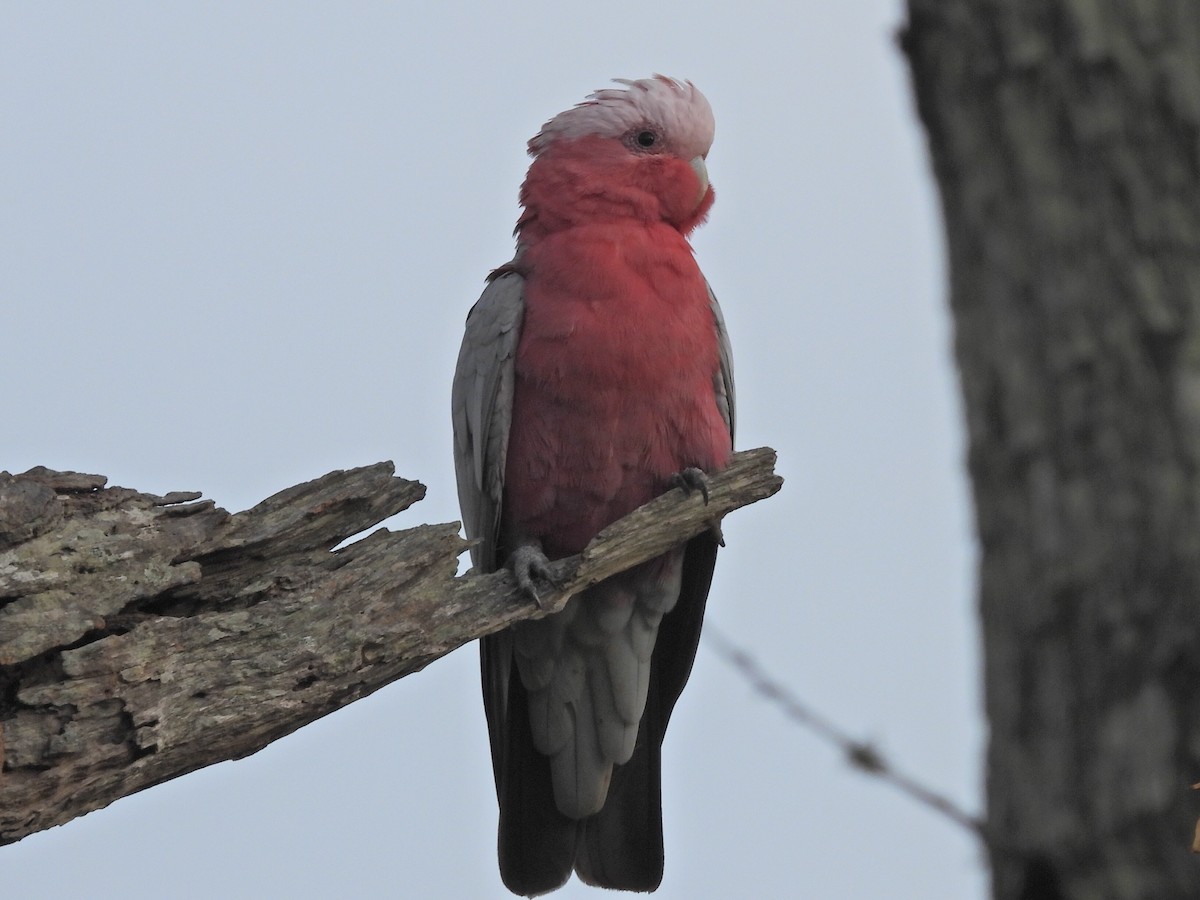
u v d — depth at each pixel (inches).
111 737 241.3
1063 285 218.8
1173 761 201.5
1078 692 210.2
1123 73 220.1
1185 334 210.7
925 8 237.8
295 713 263.9
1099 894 203.0
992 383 224.7
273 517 271.0
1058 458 215.8
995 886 215.2
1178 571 204.1
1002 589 221.3
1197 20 220.8
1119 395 212.2
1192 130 216.8
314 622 266.8
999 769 218.7
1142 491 208.1
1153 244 214.5
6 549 240.5
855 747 207.2
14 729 232.4
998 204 227.3
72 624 240.4
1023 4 228.1
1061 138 223.3
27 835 238.4
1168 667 203.5
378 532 286.7
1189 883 197.5
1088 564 210.1
